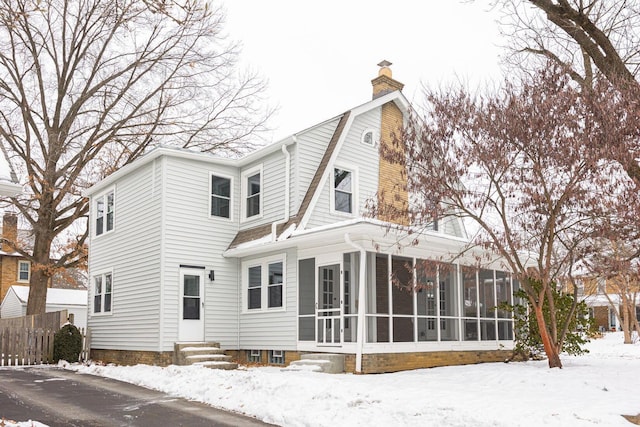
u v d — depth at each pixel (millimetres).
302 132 18203
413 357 15828
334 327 15883
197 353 17203
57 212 27234
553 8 12148
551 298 14805
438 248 16906
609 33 13008
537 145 12414
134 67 28031
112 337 20188
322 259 16203
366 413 9469
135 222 19547
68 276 29328
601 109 11312
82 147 27531
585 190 12203
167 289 17641
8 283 39531
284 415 9625
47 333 19922
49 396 11930
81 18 26875
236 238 19375
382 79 21031
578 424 8484
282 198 18156
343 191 18844
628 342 32531
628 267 12352
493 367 15562
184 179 18578
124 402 11281
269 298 18047
